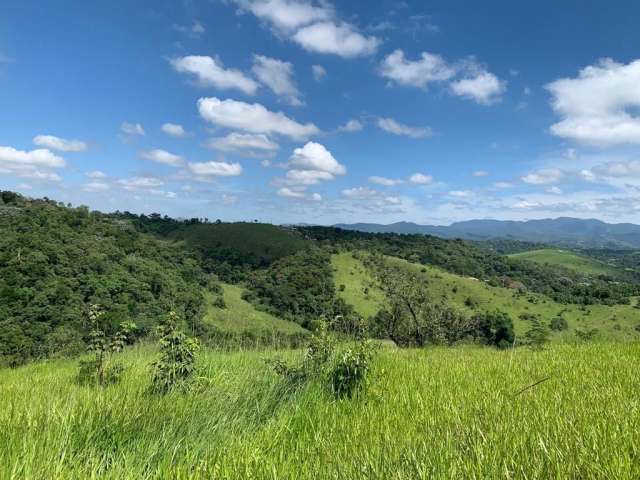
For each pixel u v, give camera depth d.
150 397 4.96
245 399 4.46
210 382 5.54
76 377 7.92
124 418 3.49
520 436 3.01
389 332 23.97
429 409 4.29
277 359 6.27
